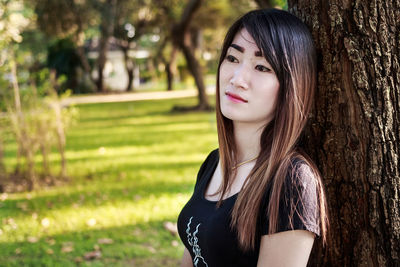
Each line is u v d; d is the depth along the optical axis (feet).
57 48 94.32
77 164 25.22
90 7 71.72
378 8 4.64
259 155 4.52
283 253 3.92
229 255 4.28
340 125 4.91
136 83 137.69
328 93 4.94
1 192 19.30
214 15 72.79
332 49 4.84
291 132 4.30
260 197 4.11
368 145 4.79
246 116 4.44
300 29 4.42
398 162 4.72
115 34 101.24
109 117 52.37
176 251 12.67
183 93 95.30
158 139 34.17
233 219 4.23
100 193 18.65
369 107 4.75
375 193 4.81
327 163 5.05
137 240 13.37
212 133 36.42
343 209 5.02
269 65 4.30
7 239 13.66
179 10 58.59
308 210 3.89
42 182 20.76
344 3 4.74
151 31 93.50
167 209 16.24
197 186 5.42
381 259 4.85
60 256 12.38
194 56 55.67
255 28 4.29
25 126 20.27
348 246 5.04
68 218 15.55
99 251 12.64
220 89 4.67
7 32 20.99
